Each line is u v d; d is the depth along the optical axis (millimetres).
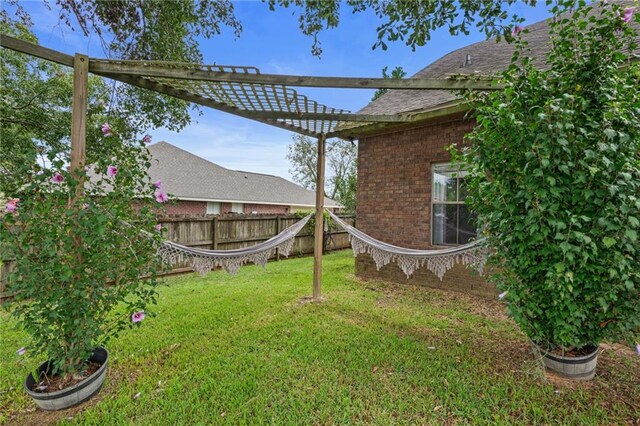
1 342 3223
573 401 2266
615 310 2301
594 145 2217
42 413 2162
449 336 3424
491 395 2332
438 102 5180
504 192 2477
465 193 5078
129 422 2053
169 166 14781
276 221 9383
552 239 2320
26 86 6711
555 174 2252
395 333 3479
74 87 2385
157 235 2553
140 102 6215
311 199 20406
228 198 14805
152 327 3658
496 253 2908
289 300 4758
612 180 2170
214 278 6441
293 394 2354
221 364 2799
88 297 2223
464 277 5145
